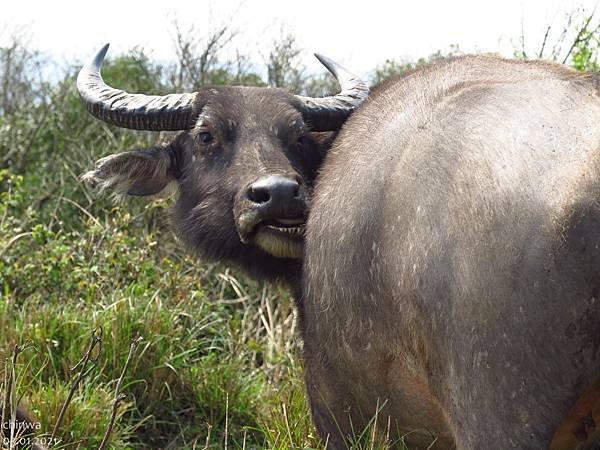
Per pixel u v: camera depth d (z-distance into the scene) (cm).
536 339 270
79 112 970
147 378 569
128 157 537
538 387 273
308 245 379
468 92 333
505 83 327
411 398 362
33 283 651
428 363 319
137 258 671
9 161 945
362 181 345
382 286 331
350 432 411
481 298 281
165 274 672
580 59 689
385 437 390
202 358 602
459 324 289
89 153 904
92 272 659
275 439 484
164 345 584
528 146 280
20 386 494
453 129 314
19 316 593
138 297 619
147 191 545
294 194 430
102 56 593
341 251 351
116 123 536
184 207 513
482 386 285
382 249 327
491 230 279
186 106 516
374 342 352
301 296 450
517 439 280
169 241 765
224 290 727
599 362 265
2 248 674
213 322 635
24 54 1072
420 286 304
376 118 376
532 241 268
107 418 500
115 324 575
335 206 359
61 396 498
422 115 340
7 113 1033
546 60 379
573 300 261
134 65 1039
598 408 284
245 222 442
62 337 573
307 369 429
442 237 296
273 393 584
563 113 281
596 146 262
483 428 288
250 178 461
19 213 830
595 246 255
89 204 820
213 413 572
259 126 491
